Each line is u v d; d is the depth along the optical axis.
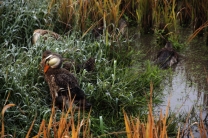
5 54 12.69
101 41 13.76
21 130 10.31
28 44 13.69
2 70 11.59
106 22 14.98
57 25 15.21
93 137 10.27
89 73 12.38
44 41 13.67
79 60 12.95
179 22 16.52
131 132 8.88
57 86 11.25
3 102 10.86
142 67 13.60
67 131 8.99
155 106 11.77
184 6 16.23
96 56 13.20
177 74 13.28
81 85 11.90
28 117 10.62
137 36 15.65
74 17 15.06
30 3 15.30
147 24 15.76
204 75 13.18
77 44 13.41
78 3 15.49
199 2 15.30
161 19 16.45
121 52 13.97
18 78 11.55
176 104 11.85
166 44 14.31
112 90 11.62
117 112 11.27
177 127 10.89
